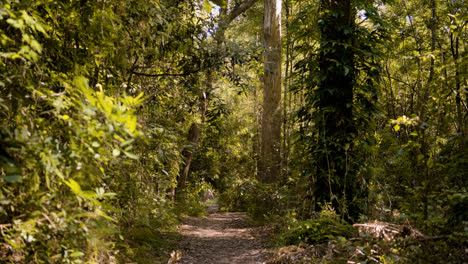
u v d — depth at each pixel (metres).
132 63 5.69
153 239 6.73
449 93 4.12
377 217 6.08
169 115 8.59
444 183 3.62
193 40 6.91
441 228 3.56
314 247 5.39
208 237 8.88
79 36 3.61
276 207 10.49
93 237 2.78
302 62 7.73
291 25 7.91
